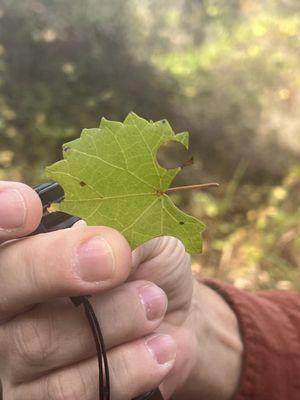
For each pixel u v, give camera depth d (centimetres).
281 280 61
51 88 92
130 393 16
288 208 80
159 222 13
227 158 94
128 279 18
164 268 19
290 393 23
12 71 92
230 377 23
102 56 97
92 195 13
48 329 16
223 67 109
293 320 25
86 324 16
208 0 121
